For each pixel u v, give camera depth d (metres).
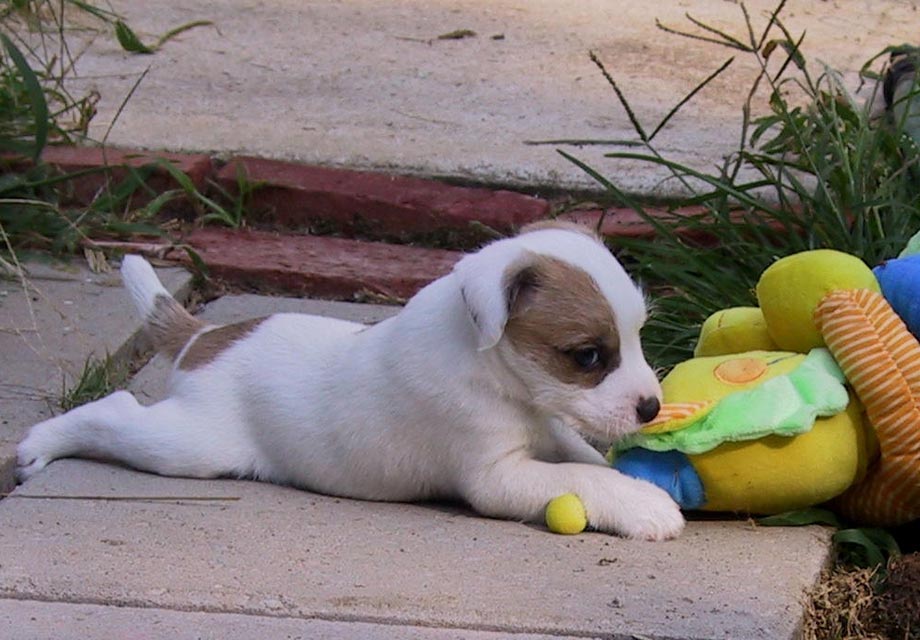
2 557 5.91
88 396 7.58
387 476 6.52
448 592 5.59
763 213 9.03
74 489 6.61
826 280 6.21
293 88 11.52
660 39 12.50
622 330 6.04
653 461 6.22
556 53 12.25
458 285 5.98
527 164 10.07
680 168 8.54
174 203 10.09
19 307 8.66
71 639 5.35
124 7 13.25
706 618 5.37
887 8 13.19
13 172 9.93
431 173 10.11
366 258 9.59
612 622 5.35
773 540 6.08
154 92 11.34
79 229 9.41
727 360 6.27
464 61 12.10
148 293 7.40
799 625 5.41
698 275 8.52
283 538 6.11
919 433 5.96
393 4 13.61
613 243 8.91
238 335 7.02
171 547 6.01
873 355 5.99
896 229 8.06
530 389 6.12
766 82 11.43
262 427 6.76
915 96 9.06
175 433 6.76
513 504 6.28
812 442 6.00
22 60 9.37
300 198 9.98
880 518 6.27
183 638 5.35
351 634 5.37
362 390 6.47
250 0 13.69
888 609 5.81
